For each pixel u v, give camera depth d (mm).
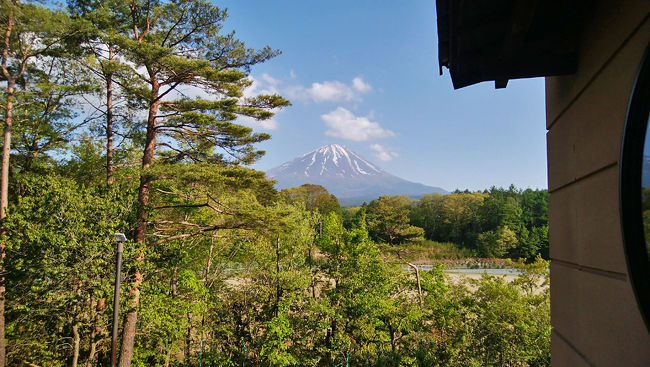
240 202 13930
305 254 19484
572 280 2025
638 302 1207
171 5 11070
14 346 10625
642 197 1183
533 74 2018
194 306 13336
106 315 11273
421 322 16938
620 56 1456
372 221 47719
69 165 14820
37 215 9281
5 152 10172
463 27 1865
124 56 10195
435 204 64750
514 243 51438
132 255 10500
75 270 9016
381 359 14273
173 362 15031
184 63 9977
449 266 43344
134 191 11406
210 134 12102
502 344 15117
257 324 17062
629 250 1248
